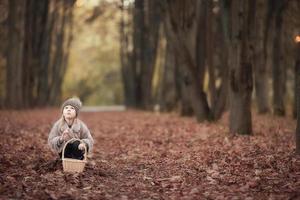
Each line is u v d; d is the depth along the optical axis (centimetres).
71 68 6625
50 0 4128
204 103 2245
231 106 1684
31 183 869
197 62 2391
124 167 1095
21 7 3278
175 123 2259
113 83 7838
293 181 899
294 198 782
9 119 2317
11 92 3353
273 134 1664
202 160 1144
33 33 3809
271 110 3247
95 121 2670
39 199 771
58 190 830
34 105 4134
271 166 1037
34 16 3769
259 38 2870
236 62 1655
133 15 4259
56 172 938
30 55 3650
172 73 3616
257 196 806
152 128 2058
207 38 2255
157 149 1401
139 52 4359
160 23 3894
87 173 968
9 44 3328
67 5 4150
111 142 1600
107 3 4334
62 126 984
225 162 1098
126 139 1677
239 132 1661
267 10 2794
